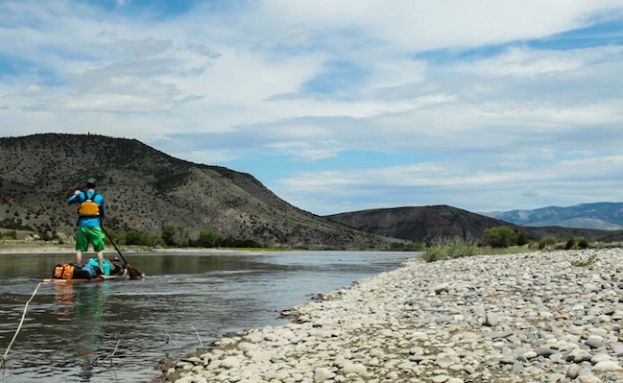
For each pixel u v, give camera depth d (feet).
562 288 40.55
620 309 31.24
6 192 360.28
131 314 43.14
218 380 25.22
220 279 77.61
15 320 39.27
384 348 28.58
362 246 495.82
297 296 57.36
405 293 50.29
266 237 451.12
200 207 450.71
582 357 22.68
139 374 26.66
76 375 26.25
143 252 246.47
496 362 23.97
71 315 41.86
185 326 38.68
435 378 22.61
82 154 482.28
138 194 424.46
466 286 46.47
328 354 28.30
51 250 211.00
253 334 34.65
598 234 536.01
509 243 202.59
